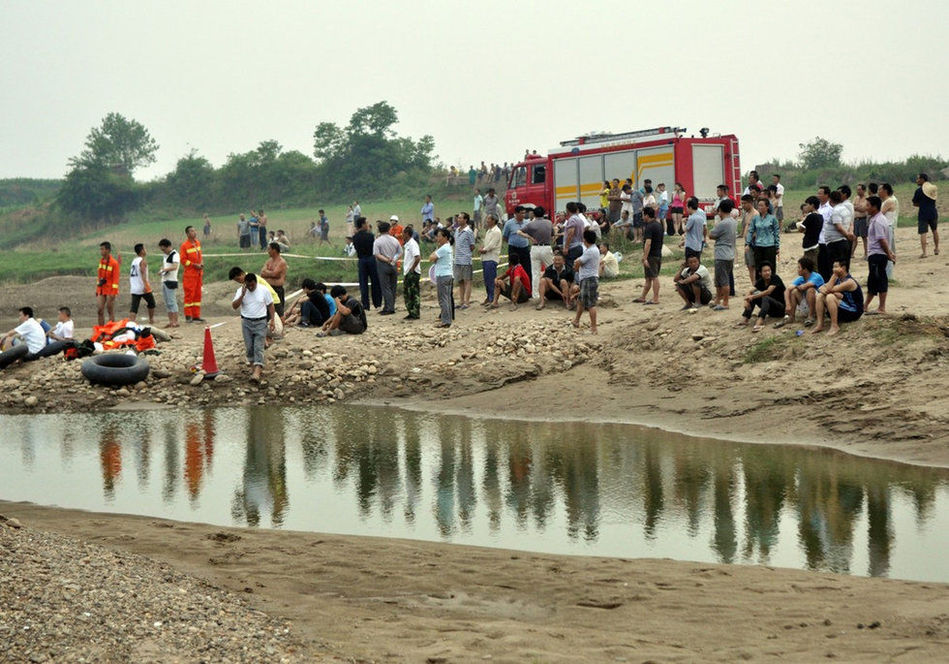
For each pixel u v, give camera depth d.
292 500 11.44
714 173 34.50
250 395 18.64
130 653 5.72
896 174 47.72
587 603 7.39
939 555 8.76
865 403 14.02
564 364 18.75
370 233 24.09
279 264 21.17
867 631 6.58
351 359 19.77
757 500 10.80
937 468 11.74
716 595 7.51
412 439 14.82
